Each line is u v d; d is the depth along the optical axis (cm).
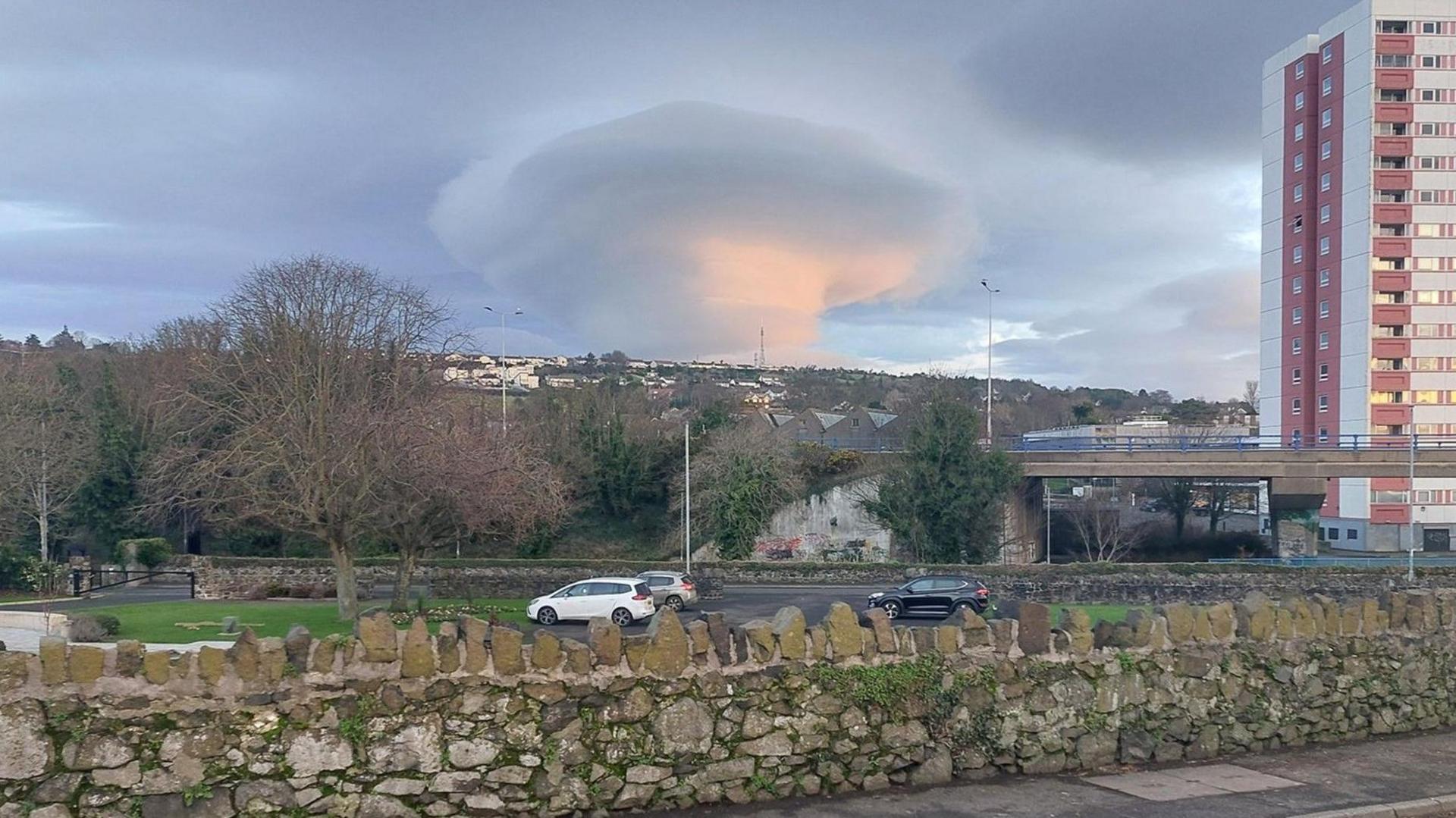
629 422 5962
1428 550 6856
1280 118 7850
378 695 709
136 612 2925
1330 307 7362
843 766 820
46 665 652
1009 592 4091
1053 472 5259
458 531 3003
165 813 659
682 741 772
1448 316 7000
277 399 2978
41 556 4125
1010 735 877
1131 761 918
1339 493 7181
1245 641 998
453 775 716
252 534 4662
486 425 3466
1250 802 813
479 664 733
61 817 640
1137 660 937
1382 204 7031
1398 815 800
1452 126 7012
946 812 777
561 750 740
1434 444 5438
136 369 5106
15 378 4331
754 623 845
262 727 684
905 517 4872
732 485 5150
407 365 3325
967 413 4991
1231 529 7388
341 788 693
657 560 4822
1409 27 7019
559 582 4106
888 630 856
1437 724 1095
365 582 3875
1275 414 7881
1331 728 1024
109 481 4803
